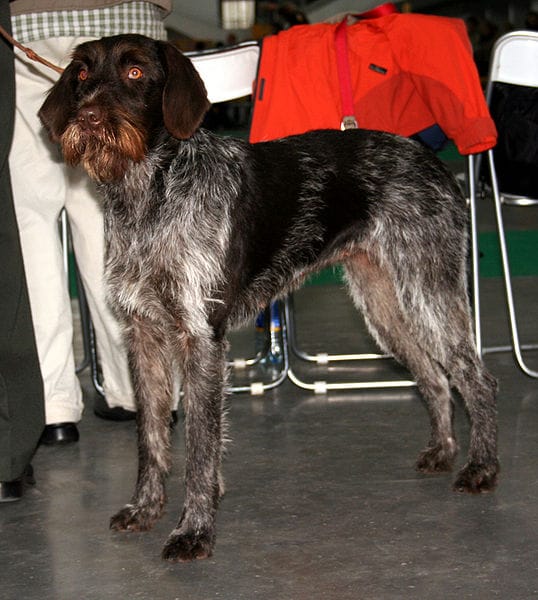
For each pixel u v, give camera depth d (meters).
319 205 3.78
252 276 3.63
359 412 4.82
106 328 4.55
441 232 3.87
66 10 4.00
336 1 31.78
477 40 23.83
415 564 3.01
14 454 3.66
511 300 5.29
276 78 4.48
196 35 34.81
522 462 3.97
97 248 4.39
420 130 4.63
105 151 3.16
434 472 3.90
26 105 4.14
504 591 2.80
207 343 3.30
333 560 3.07
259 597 2.83
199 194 3.34
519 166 5.05
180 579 2.98
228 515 3.50
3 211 3.56
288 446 4.31
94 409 5.00
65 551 3.22
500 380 5.29
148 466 3.45
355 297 4.23
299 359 5.99
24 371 3.66
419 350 4.06
